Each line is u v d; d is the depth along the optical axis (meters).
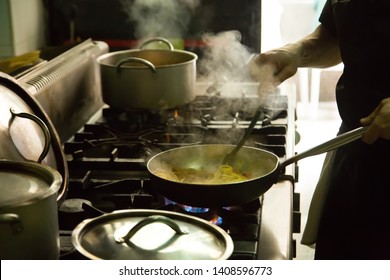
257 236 1.13
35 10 2.26
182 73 1.83
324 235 1.60
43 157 1.19
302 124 3.48
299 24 3.14
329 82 3.73
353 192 1.51
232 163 1.40
